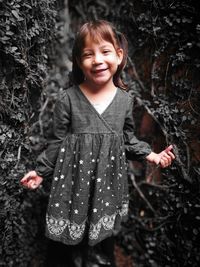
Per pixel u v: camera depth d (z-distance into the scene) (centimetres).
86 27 111
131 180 161
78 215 116
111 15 155
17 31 117
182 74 132
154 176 153
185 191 136
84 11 166
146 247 157
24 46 121
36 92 142
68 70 168
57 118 121
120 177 121
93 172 116
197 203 133
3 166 122
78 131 117
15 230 134
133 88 148
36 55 130
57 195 117
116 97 120
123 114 121
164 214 148
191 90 130
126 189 128
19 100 126
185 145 134
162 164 122
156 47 137
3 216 125
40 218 153
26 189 138
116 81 127
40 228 153
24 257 142
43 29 130
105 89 119
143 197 155
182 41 129
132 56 149
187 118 131
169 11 130
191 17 126
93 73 112
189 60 129
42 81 138
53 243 143
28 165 139
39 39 129
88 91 119
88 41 110
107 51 111
